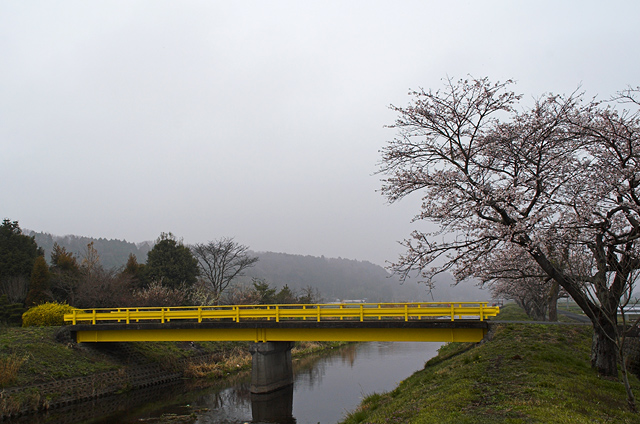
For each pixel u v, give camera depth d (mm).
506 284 33531
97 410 21969
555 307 26938
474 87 14352
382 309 22875
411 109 14820
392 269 14938
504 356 17203
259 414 21062
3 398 19484
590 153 14539
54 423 19688
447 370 17875
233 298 49250
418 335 22688
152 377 27922
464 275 14852
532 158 14195
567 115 13750
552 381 12602
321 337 24062
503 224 13633
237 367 32594
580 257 12820
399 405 14219
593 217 12992
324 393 24812
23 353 23844
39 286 37219
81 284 38812
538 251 13320
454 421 9922
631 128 13156
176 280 48594
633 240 12773
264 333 25141
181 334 26297
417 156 15094
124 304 38281
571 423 8812
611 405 10836
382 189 15539
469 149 14242
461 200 13688
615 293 13047
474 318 25484
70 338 27281
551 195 14078
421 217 14438
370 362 34562
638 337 17797
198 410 22031
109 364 26578
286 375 27016
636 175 13031
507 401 11062
